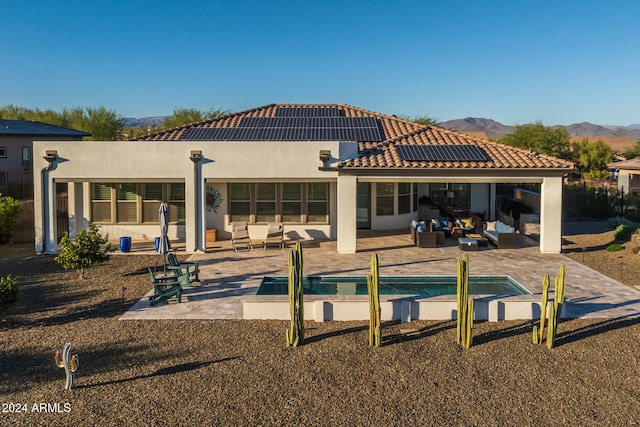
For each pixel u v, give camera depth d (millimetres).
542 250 20406
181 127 26156
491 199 29344
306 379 9508
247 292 15008
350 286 15852
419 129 25188
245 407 8531
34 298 14523
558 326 12148
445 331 11906
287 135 24188
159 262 19094
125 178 20859
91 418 8180
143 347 10945
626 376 9602
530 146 59188
